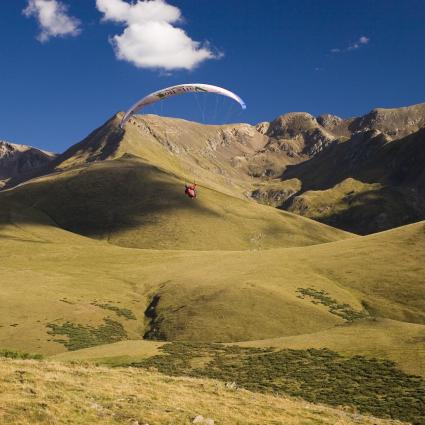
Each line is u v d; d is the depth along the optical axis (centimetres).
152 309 9269
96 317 8562
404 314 8700
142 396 2778
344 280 9944
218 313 8344
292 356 5128
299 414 2872
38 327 7800
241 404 2920
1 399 2425
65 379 2884
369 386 4225
